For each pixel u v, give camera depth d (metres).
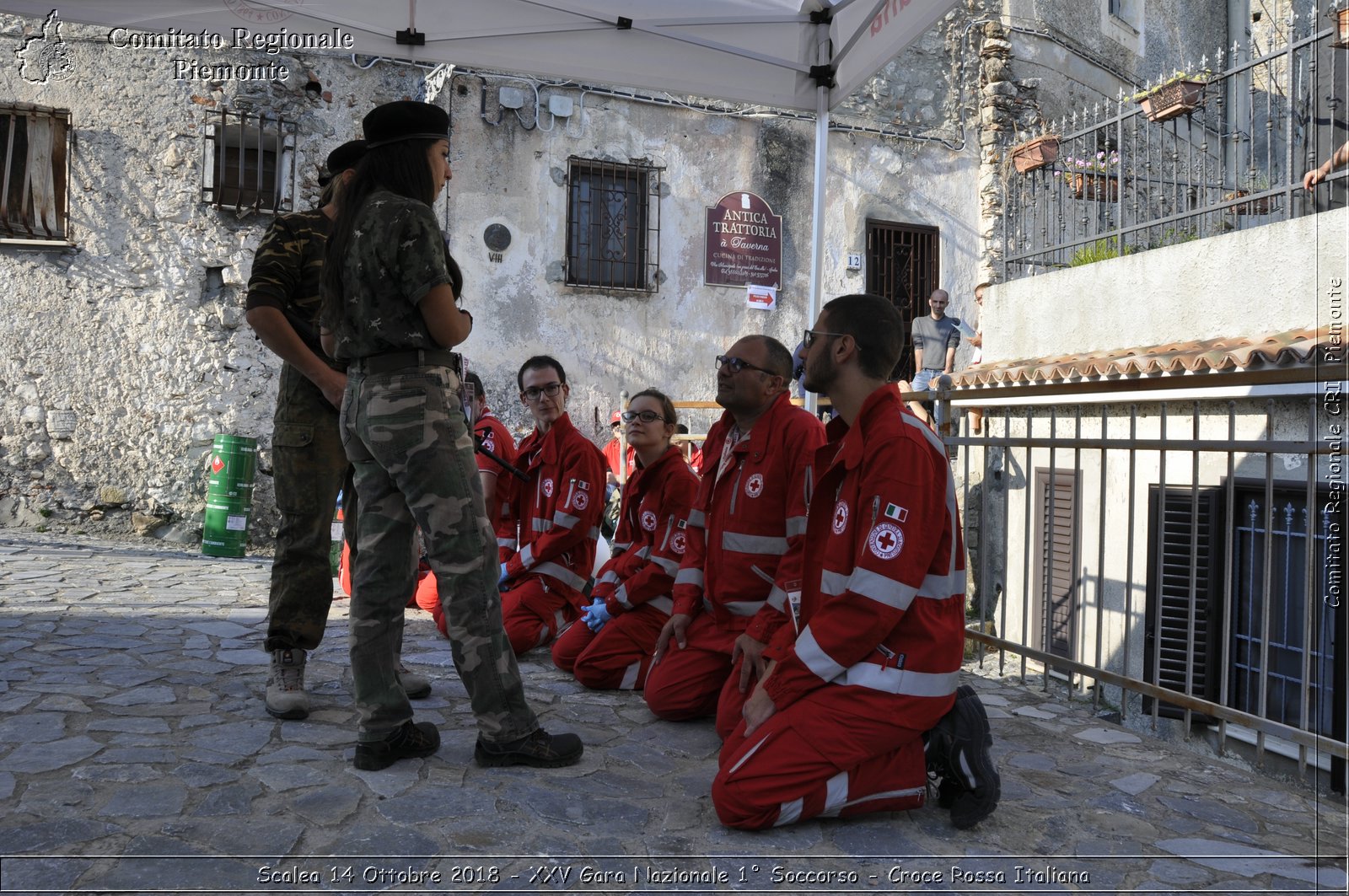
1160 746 3.60
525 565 4.62
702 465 3.80
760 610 3.20
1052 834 2.68
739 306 10.91
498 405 9.99
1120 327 7.37
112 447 9.10
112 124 9.04
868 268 11.52
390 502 2.87
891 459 2.56
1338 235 4.81
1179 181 8.30
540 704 3.77
